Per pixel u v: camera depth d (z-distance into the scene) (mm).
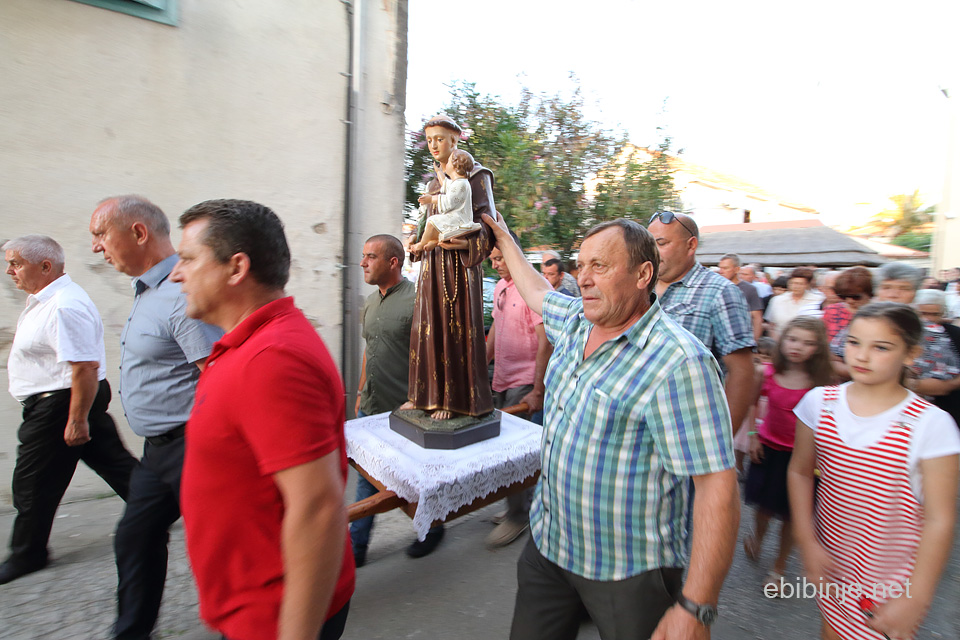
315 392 1055
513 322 3510
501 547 2912
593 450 1306
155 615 2023
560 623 1514
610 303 1306
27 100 2949
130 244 1896
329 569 1036
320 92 3836
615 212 5488
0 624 2217
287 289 3840
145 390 1898
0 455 3031
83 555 2730
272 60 3643
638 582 1304
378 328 3006
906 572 1529
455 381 2369
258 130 3637
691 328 2201
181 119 3381
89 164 3135
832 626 1682
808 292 5570
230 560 1137
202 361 1834
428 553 2846
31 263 2277
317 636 1043
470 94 5406
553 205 5395
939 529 1468
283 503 1134
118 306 3273
